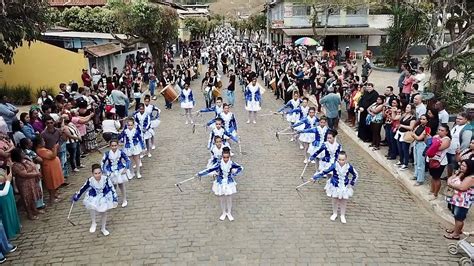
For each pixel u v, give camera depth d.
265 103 23.03
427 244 8.60
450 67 17.72
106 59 29.69
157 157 14.05
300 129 13.37
